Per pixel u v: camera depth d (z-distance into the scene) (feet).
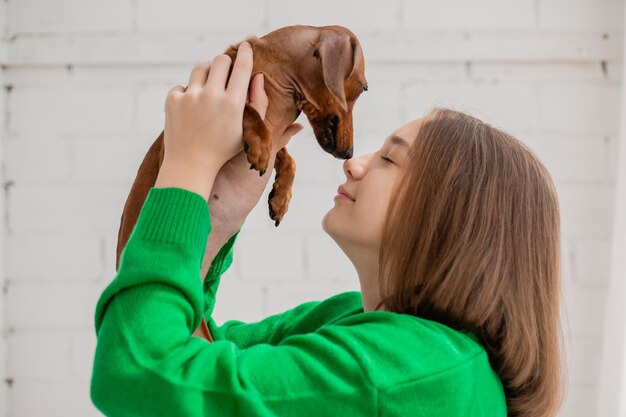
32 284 6.91
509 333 3.60
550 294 3.80
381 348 3.13
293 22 6.89
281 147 4.02
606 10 6.81
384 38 6.81
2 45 6.81
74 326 6.91
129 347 2.87
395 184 3.80
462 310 3.55
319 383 2.97
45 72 6.95
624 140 6.04
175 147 3.32
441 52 6.81
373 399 2.97
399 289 3.64
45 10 6.89
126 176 6.93
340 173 6.86
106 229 6.93
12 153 6.93
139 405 2.83
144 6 6.91
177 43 6.86
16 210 6.91
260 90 3.61
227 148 3.35
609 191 6.82
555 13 6.85
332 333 3.21
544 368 3.75
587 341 6.77
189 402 2.82
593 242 6.82
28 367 6.89
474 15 6.88
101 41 6.87
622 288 5.87
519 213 3.70
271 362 3.02
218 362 2.95
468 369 3.28
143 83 6.95
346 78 3.76
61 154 6.93
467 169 3.68
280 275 6.86
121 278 3.00
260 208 6.88
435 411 3.10
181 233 3.09
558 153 6.87
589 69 6.89
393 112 6.88
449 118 3.92
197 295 3.05
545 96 6.89
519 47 6.80
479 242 3.57
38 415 6.89
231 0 6.91
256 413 2.85
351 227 3.85
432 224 3.60
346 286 6.86
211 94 3.33
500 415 3.50
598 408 6.50
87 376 6.89
